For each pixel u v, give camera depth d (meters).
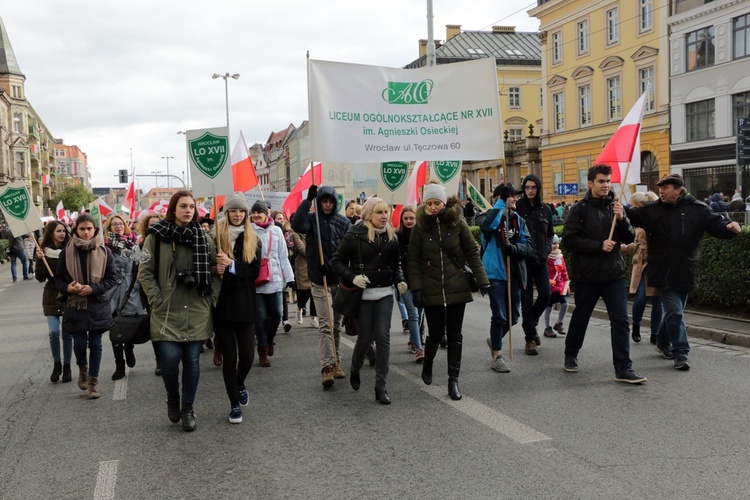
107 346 9.97
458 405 6.04
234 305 5.65
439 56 57.28
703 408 5.72
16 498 4.32
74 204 90.69
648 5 36.28
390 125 7.34
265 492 4.27
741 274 9.49
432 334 6.41
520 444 4.96
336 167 66.06
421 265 6.25
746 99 30.91
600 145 40.38
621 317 6.68
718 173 32.50
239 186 11.23
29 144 86.38
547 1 43.44
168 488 4.40
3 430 5.79
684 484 4.16
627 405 5.86
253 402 6.41
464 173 54.94
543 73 44.94
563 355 7.98
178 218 5.43
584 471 4.41
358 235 6.23
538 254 7.96
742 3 30.48
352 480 4.40
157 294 5.38
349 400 6.36
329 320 6.96
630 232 6.77
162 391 7.02
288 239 11.28
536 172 47.22
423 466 4.60
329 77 7.14
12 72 84.50
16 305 15.48
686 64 34.09
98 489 4.43
